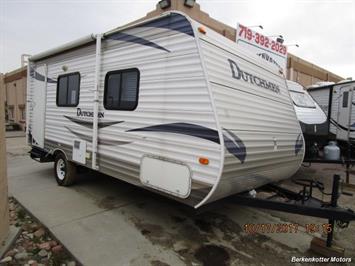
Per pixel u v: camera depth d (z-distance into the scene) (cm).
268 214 433
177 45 310
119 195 502
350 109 845
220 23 767
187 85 299
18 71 2002
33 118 641
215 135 275
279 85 431
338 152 573
